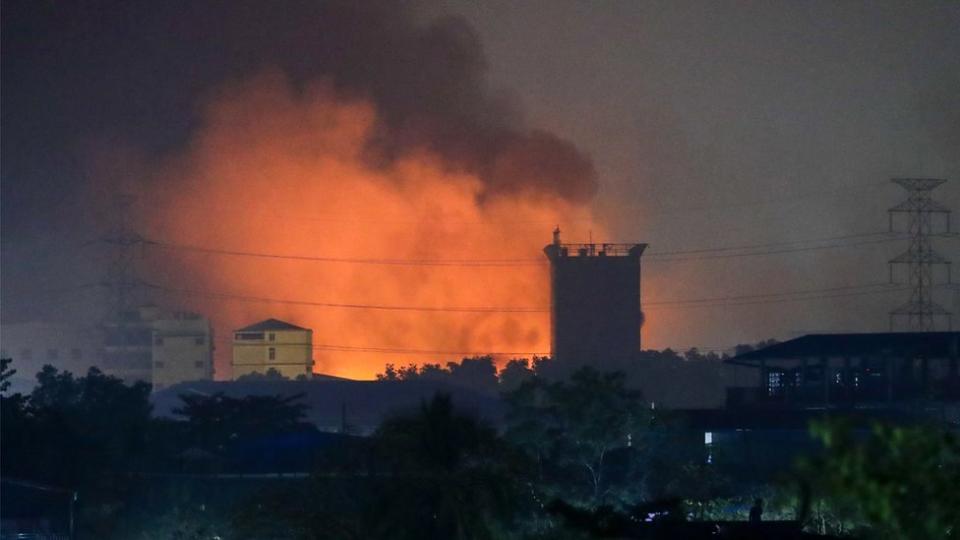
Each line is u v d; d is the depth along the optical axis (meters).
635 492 56.62
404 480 37.97
